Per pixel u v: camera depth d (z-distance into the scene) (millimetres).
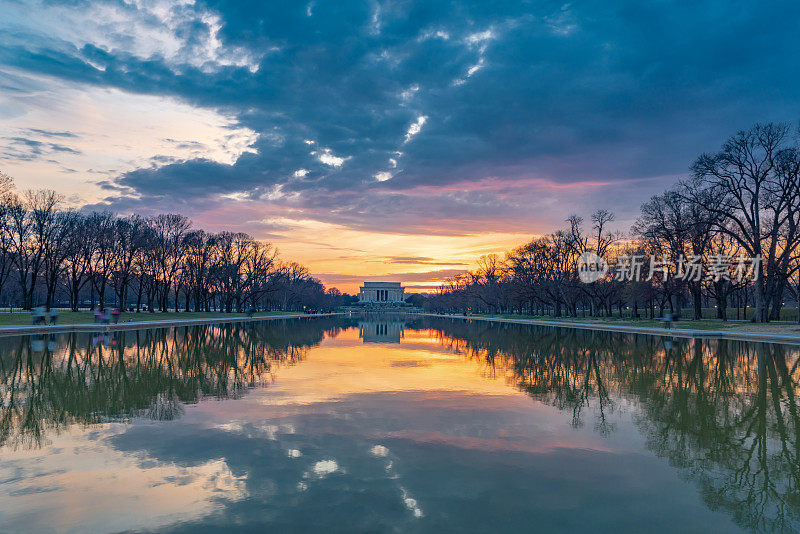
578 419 12078
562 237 76875
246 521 6414
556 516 6648
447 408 13219
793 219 48344
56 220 65375
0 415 12125
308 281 162250
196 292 87125
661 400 14477
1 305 103125
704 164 48969
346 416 12195
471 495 7332
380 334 48344
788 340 33312
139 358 23312
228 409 12891
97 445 9664
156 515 6590
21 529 6176
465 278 133375
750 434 10828
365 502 7031
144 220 78188
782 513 6836
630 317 78062
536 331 49844
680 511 6883
